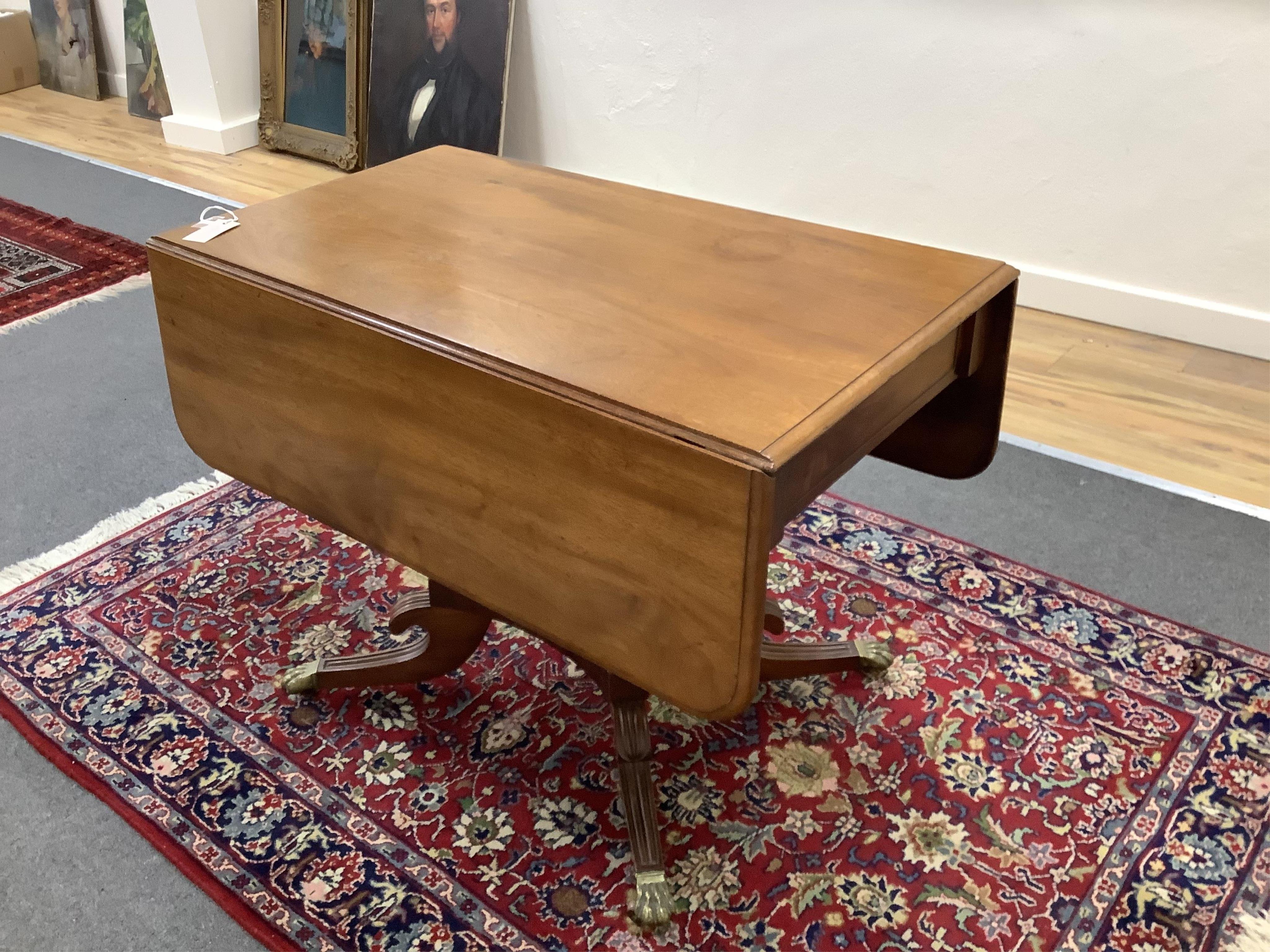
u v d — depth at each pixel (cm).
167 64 423
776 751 159
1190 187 258
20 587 191
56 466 227
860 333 118
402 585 194
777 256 138
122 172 402
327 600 190
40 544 203
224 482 223
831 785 153
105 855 142
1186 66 247
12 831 145
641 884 134
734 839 145
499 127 361
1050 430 238
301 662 175
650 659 115
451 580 132
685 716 165
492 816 148
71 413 246
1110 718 163
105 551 201
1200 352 270
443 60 367
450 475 124
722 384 108
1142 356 268
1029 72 267
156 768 155
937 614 185
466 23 357
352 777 154
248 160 418
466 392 116
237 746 159
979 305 127
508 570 125
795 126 311
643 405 104
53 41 500
